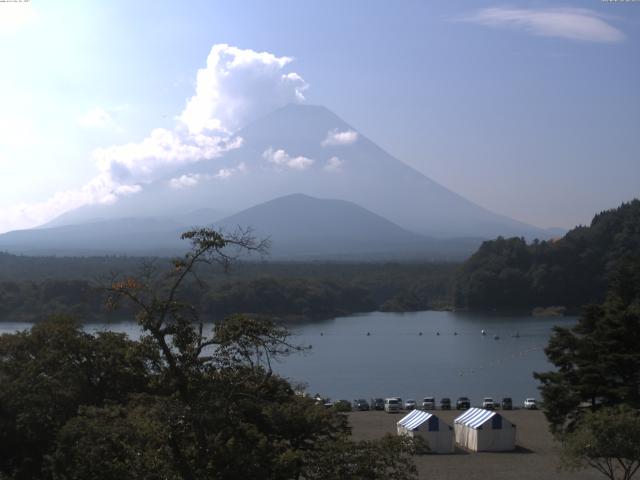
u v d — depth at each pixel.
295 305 176.88
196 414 21.47
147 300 25.77
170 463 21.30
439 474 46.91
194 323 25.12
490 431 54.56
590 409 50.62
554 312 184.00
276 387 30.70
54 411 31.44
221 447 21.53
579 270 191.00
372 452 23.31
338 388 94.75
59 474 24.80
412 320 181.75
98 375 33.25
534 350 126.81
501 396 88.56
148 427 21.36
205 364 22.55
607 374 51.38
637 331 51.28
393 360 117.94
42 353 33.38
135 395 24.88
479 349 129.62
